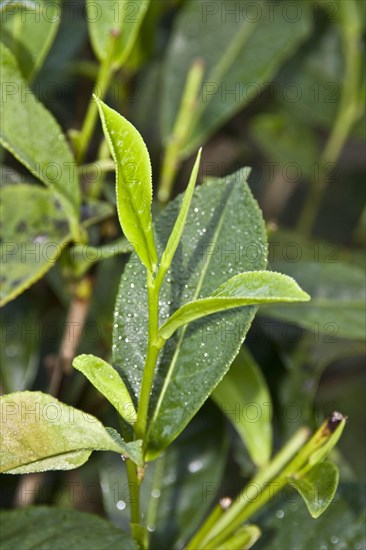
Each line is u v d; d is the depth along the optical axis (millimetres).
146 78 622
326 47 652
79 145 463
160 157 614
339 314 483
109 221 490
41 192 450
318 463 409
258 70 559
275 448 517
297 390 527
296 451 444
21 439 374
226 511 427
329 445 412
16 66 427
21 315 534
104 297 516
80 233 447
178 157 524
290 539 461
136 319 408
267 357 531
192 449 502
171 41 562
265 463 456
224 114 547
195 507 493
